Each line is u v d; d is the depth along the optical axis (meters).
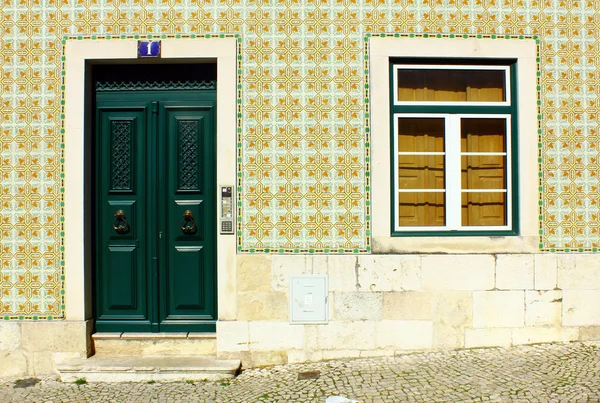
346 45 4.70
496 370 4.15
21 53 4.65
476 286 4.70
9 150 4.63
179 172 4.87
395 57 4.72
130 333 4.81
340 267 4.64
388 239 4.66
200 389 4.16
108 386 4.28
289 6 4.69
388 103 4.70
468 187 4.89
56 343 4.60
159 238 4.85
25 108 4.63
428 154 4.85
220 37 4.67
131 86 4.88
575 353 4.45
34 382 4.41
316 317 4.62
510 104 4.84
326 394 3.86
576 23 4.81
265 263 4.62
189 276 4.85
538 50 4.79
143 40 4.65
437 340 4.67
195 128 4.88
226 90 4.65
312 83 4.68
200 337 4.76
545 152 4.77
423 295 4.67
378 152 4.67
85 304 4.65
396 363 4.43
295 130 4.66
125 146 4.88
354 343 4.64
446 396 3.72
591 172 4.79
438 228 4.80
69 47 4.64
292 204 4.65
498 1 4.78
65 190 4.62
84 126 4.66
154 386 4.25
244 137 4.65
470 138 4.90
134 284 4.85
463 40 4.74
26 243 4.61
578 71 4.80
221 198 4.63
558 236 4.75
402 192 4.84
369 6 4.72
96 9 4.66
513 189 4.81
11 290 4.61
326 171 4.66
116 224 4.84
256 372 4.48
